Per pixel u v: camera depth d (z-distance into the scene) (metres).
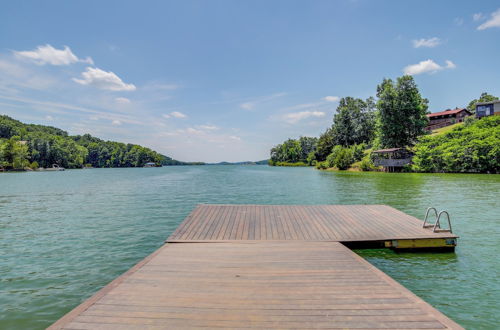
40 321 5.68
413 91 63.56
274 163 179.62
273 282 5.94
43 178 56.97
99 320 4.44
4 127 124.19
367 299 5.17
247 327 4.26
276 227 10.80
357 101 101.19
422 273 7.91
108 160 179.00
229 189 31.44
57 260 9.05
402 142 65.69
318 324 4.34
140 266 6.86
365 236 9.80
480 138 48.09
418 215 15.43
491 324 5.51
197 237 9.54
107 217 15.73
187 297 5.23
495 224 13.25
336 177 48.31
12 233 12.31
